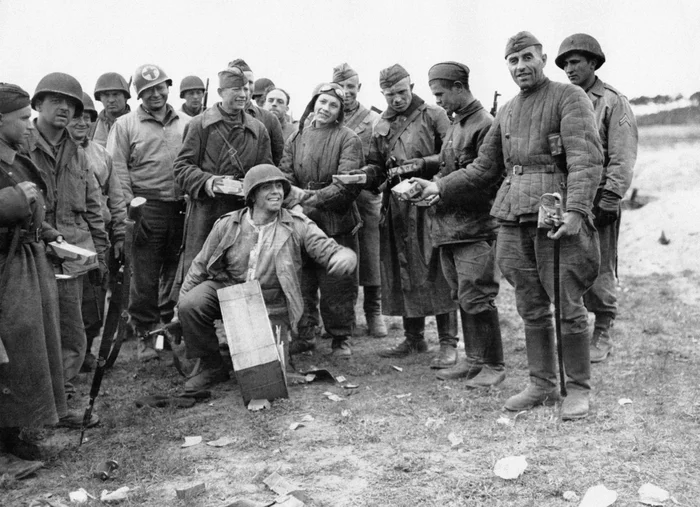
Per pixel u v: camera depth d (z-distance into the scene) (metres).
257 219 5.32
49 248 4.18
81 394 5.31
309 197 5.84
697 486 3.51
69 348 4.57
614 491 3.42
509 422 4.37
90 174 4.95
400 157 5.78
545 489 3.53
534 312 4.57
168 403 4.96
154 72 6.36
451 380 5.36
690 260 9.07
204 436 4.37
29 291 3.94
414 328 6.16
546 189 4.31
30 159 4.27
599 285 5.68
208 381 5.31
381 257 6.02
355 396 5.04
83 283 5.15
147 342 6.25
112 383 5.56
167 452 4.16
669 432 4.12
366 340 6.79
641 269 9.20
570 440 4.08
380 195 6.89
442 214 5.12
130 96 7.26
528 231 4.45
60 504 3.59
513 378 5.34
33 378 3.93
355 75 6.98
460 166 5.16
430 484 3.64
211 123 5.76
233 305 5.02
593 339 5.77
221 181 5.60
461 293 5.16
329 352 6.27
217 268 5.29
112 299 4.54
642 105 10.65
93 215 4.99
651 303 7.52
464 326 5.34
